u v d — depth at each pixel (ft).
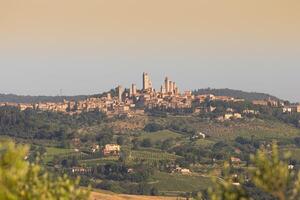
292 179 272.92
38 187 276.62
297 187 266.36
